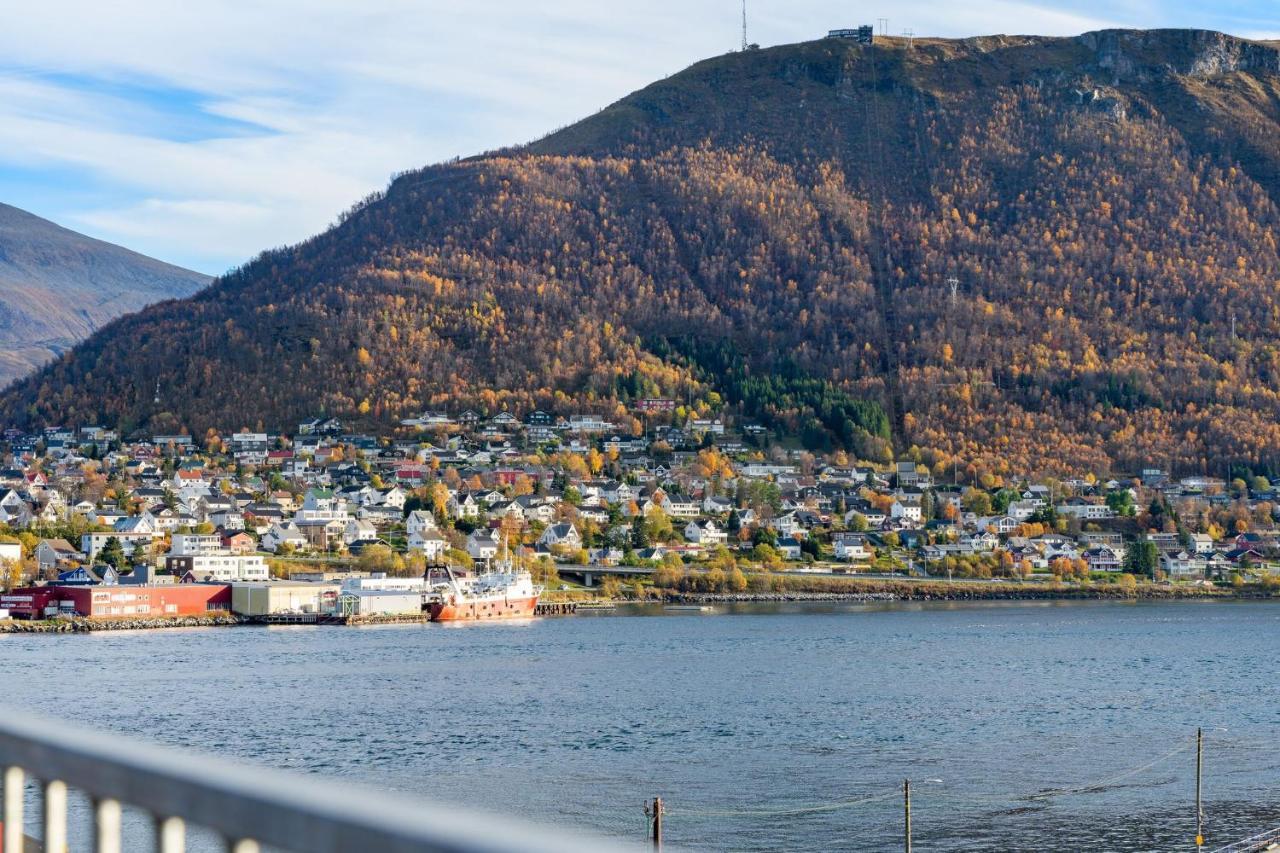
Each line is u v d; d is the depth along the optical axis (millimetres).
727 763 145875
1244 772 140625
